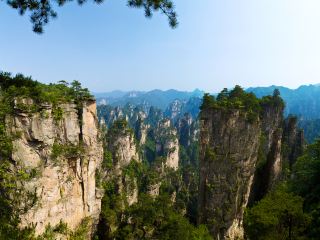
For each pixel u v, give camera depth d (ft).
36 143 121.80
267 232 101.76
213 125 204.64
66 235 134.51
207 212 207.82
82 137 143.43
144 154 590.96
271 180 226.38
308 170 152.25
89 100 147.64
